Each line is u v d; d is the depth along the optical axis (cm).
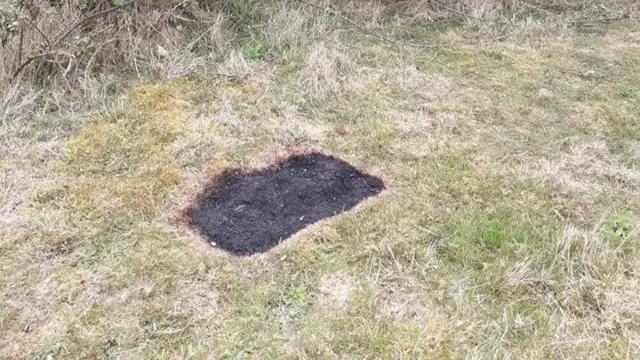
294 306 207
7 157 273
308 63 361
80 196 253
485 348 192
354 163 285
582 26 446
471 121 321
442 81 360
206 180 270
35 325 196
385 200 259
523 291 214
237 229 242
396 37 416
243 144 294
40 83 325
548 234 239
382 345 192
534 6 471
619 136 313
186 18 389
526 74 373
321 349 190
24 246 226
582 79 370
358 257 229
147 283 213
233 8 417
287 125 311
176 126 304
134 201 252
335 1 447
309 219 249
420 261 227
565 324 201
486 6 457
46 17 335
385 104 332
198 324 199
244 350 190
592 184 275
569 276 219
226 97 331
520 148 299
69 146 284
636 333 199
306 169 281
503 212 253
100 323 197
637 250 231
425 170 279
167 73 348
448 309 207
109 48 348
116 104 317
